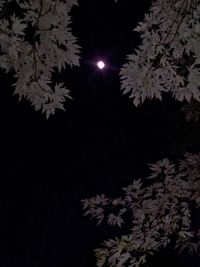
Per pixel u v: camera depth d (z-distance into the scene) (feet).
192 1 10.03
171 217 18.12
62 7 9.53
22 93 9.61
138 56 9.84
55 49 9.58
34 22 9.52
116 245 17.58
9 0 9.36
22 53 9.56
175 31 9.98
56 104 9.59
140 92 9.82
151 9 10.07
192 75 9.80
